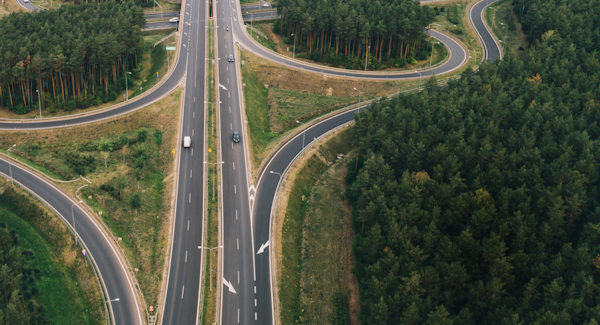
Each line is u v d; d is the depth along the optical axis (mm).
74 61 167125
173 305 111688
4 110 170000
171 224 130750
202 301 112750
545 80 162750
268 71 197250
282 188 143625
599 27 194250
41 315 109250
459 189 125062
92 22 191125
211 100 177125
